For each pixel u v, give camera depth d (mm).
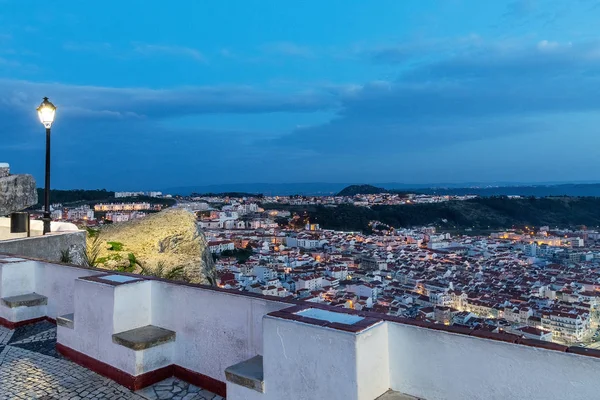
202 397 3887
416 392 2855
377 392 2828
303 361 2879
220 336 3912
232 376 3264
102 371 4320
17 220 8945
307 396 2863
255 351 3664
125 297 4312
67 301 5848
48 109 9312
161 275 9906
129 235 12656
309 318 2982
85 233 10227
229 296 3834
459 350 2688
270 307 3559
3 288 6066
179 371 4227
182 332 4223
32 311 6004
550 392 2357
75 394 3943
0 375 4367
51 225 10695
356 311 3178
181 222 14016
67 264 5949
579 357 2258
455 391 2703
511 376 2492
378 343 2854
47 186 9445
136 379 4004
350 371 2674
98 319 4379
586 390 2238
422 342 2832
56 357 4812
